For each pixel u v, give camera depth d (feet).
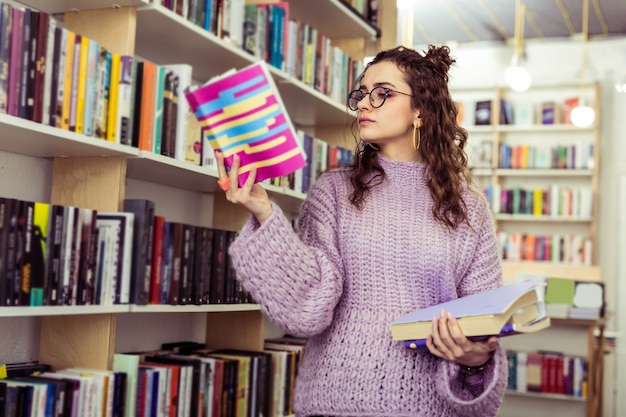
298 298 4.84
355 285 5.11
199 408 7.86
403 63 5.41
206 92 4.38
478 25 23.30
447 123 5.51
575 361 16.30
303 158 4.61
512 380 16.67
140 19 7.27
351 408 4.95
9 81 5.50
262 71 4.33
